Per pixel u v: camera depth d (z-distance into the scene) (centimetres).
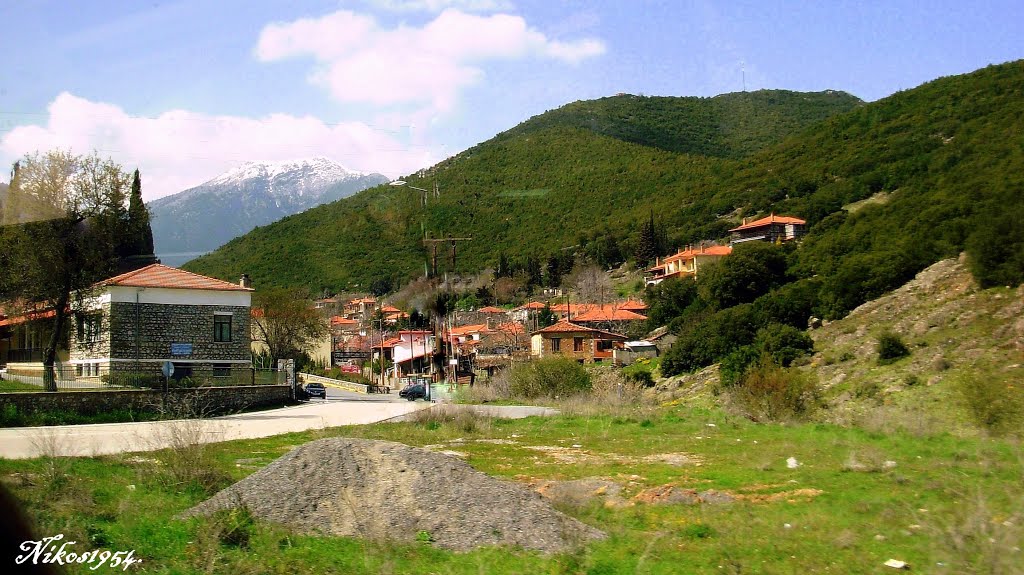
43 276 3788
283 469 1060
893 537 898
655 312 7281
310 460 1073
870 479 1248
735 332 4919
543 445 1959
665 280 8212
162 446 1722
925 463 1362
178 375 4391
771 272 5981
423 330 6906
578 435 2183
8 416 2558
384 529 938
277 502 1001
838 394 3419
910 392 3041
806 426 2102
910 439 1708
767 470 1410
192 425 1811
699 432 2142
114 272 4384
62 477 1148
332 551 882
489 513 969
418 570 823
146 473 1286
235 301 4594
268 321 6656
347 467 1059
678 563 830
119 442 1895
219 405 3416
